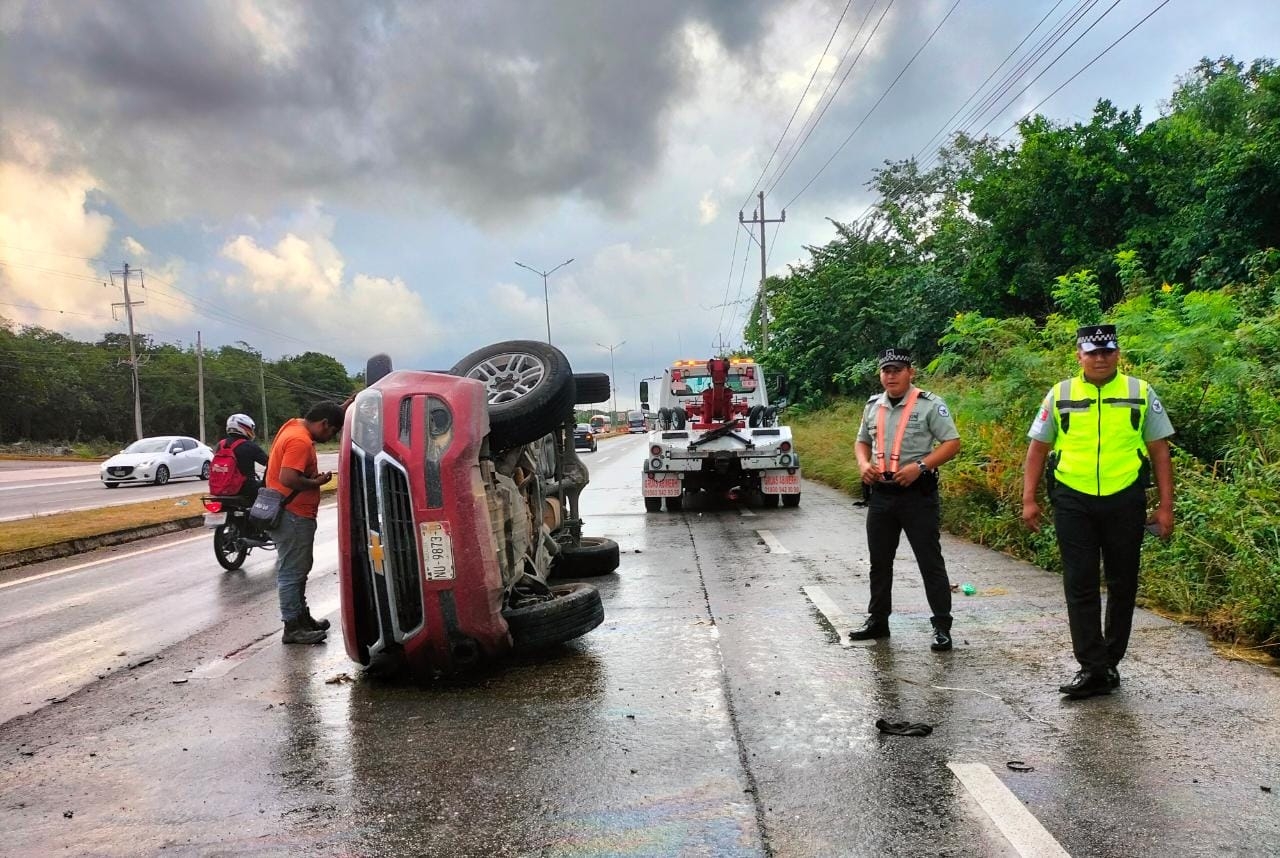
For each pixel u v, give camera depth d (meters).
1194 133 20.89
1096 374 4.71
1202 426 8.32
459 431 5.07
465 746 4.24
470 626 5.05
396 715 4.75
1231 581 5.71
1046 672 5.02
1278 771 3.61
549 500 8.10
